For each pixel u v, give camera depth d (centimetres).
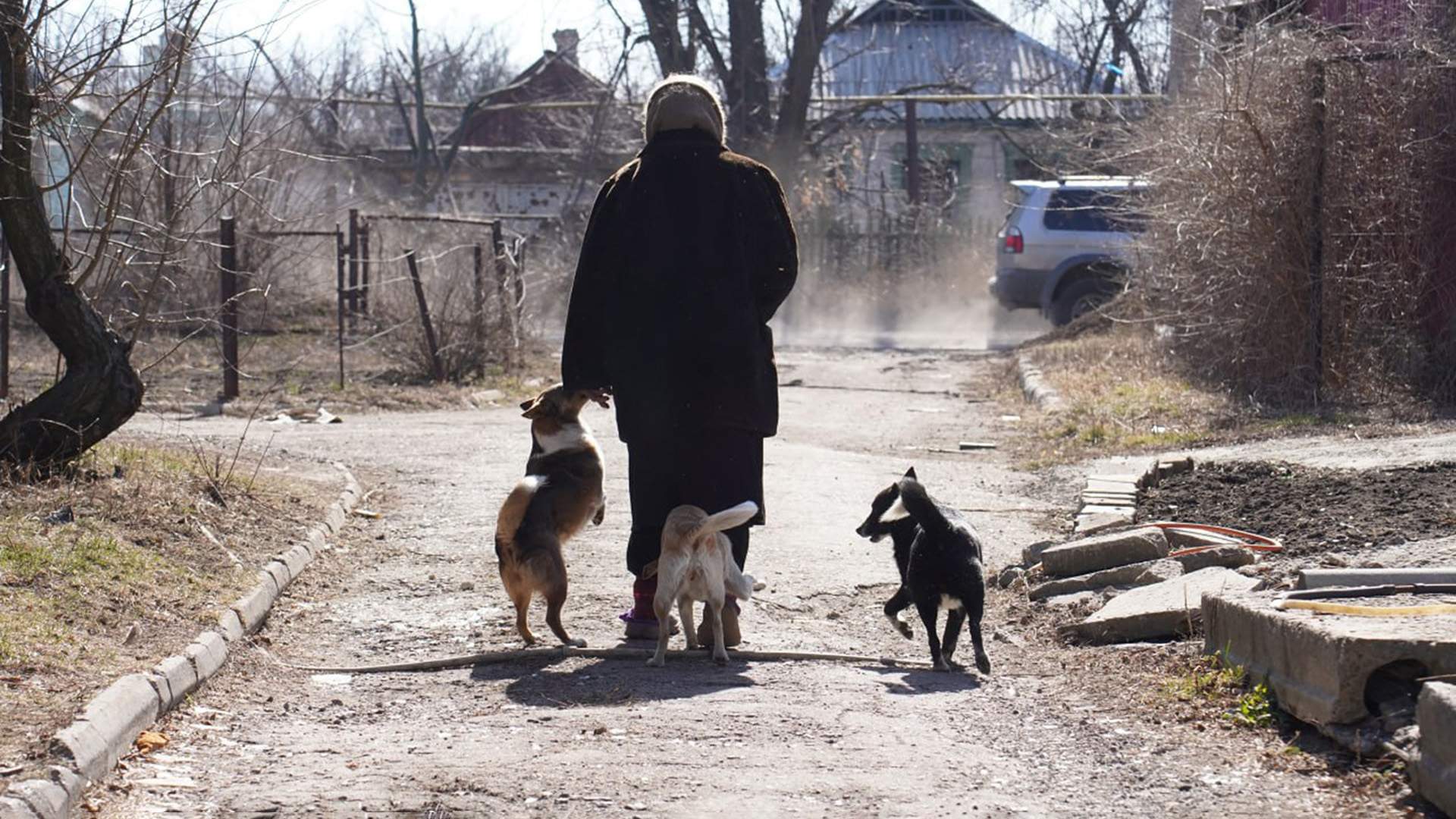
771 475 1175
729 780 479
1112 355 1862
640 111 3309
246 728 557
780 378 2006
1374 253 1388
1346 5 1589
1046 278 2342
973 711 577
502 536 675
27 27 841
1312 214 1376
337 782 484
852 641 719
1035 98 3334
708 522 629
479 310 1886
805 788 471
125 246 930
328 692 618
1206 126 1493
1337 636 500
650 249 652
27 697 520
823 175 3344
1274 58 1430
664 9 3216
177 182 1417
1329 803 455
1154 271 1708
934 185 3800
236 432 1387
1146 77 3994
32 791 432
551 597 665
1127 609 700
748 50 3253
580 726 545
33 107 863
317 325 2261
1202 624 641
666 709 567
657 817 446
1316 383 1380
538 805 457
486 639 703
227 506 901
